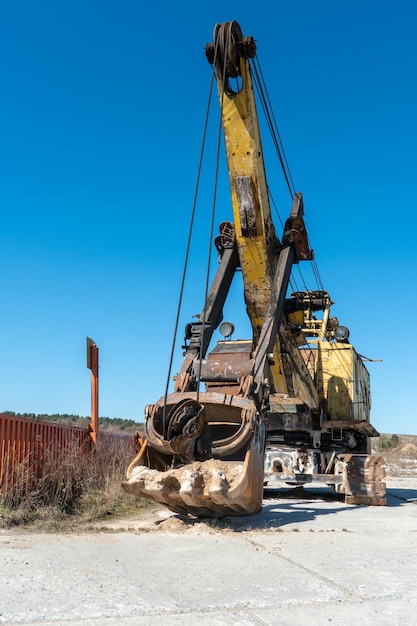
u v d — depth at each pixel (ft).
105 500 39.32
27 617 16.56
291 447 57.26
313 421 56.24
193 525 32.17
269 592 19.61
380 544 28.96
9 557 23.47
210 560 24.22
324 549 27.20
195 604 18.13
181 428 32.19
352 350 58.23
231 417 36.58
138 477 31.32
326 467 56.03
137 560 23.91
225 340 42.70
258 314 41.50
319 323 61.52
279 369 43.98
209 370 37.40
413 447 178.29
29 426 38.24
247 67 38.42
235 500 30.86
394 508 46.65
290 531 32.45
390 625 16.56
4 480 34.58
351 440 58.29
